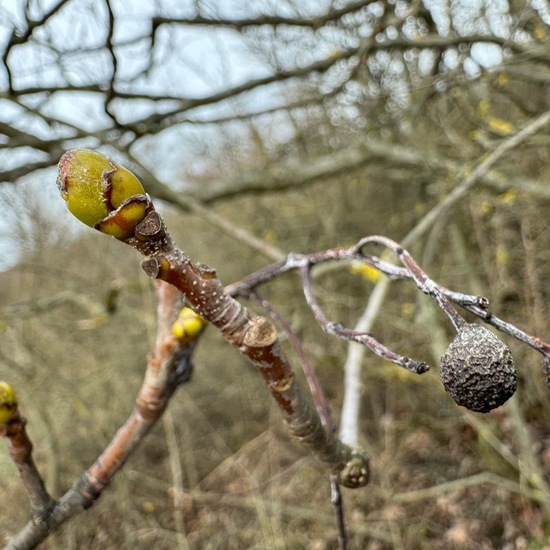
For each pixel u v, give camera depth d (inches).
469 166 135.9
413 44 134.4
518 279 151.7
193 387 181.6
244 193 159.5
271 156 193.2
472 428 156.3
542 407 144.5
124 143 136.3
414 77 156.0
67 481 146.7
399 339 174.4
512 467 135.8
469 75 132.1
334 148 195.2
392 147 162.7
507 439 143.2
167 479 160.6
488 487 138.7
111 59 108.2
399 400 166.9
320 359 167.0
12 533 121.2
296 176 160.9
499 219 145.3
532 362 136.0
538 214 145.9
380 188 198.2
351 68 151.5
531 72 140.4
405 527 135.0
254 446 165.5
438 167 155.9
